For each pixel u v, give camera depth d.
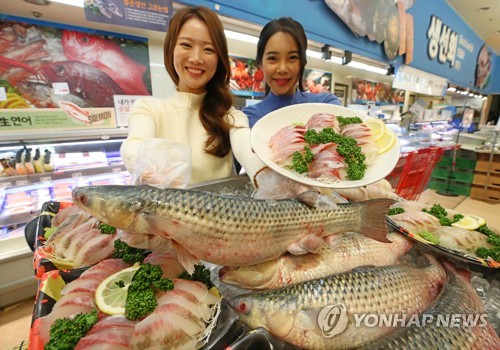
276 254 0.67
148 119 1.17
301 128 0.95
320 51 3.05
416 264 0.88
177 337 0.45
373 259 0.80
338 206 0.76
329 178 0.82
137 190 0.56
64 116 2.03
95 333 0.43
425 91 5.21
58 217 0.79
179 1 1.85
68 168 1.95
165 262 0.58
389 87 5.85
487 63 8.69
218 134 1.30
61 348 0.40
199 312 0.50
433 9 4.86
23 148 1.84
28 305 1.81
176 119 1.28
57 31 1.91
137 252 0.62
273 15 2.39
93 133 2.03
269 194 0.84
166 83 2.55
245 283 0.67
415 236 0.91
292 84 1.62
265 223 0.64
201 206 0.58
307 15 2.69
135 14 1.69
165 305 0.48
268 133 1.06
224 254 0.61
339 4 2.91
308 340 0.57
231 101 1.37
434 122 6.26
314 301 0.60
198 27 1.09
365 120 1.10
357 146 0.92
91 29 2.05
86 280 0.53
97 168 2.02
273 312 0.57
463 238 1.00
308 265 0.71
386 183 1.31
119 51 2.22
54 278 0.54
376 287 0.65
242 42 2.72
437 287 0.77
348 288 0.63
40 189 1.85
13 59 1.79
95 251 0.63
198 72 1.17
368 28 3.36
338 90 4.62
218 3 2.03
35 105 1.91
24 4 1.58
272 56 1.51
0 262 1.65
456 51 6.19
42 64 1.89
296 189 0.81
